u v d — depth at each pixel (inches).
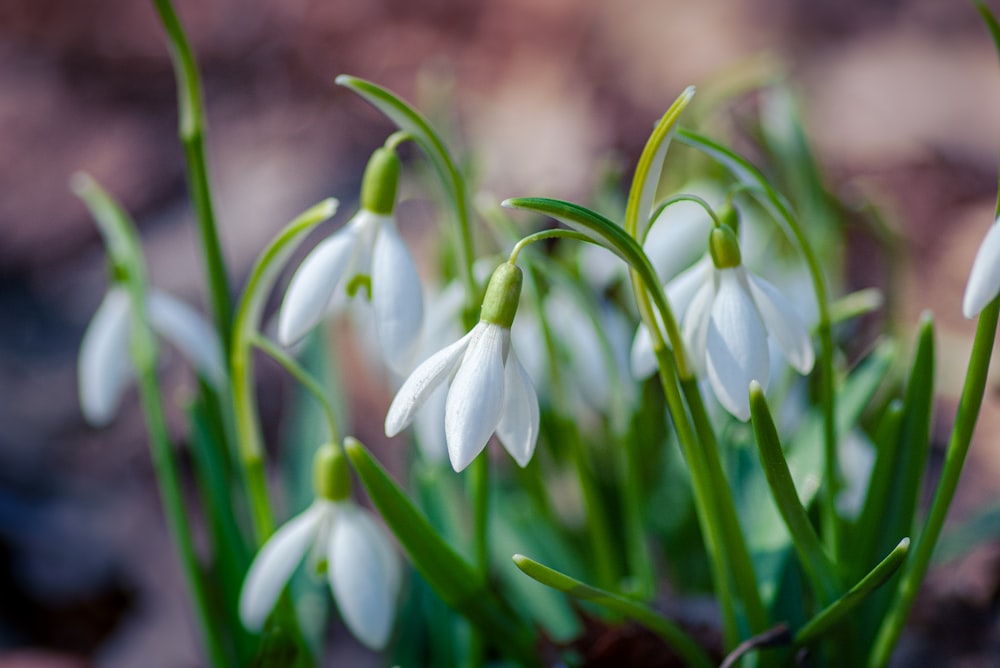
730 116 23.0
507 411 15.5
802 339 15.8
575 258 19.4
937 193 32.1
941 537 18.8
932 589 19.9
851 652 17.0
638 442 19.7
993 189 32.3
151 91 42.4
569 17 40.3
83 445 27.4
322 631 19.1
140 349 18.1
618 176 20.2
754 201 19.3
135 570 24.0
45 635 23.7
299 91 40.9
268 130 39.0
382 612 17.1
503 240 18.0
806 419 18.3
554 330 19.1
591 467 20.2
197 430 18.6
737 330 15.6
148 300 18.5
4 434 27.7
